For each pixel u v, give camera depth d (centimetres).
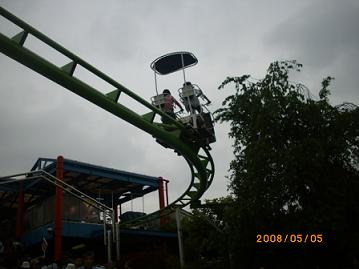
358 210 1888
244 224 2022
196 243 2991
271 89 2111
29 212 3644
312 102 2092
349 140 2006
